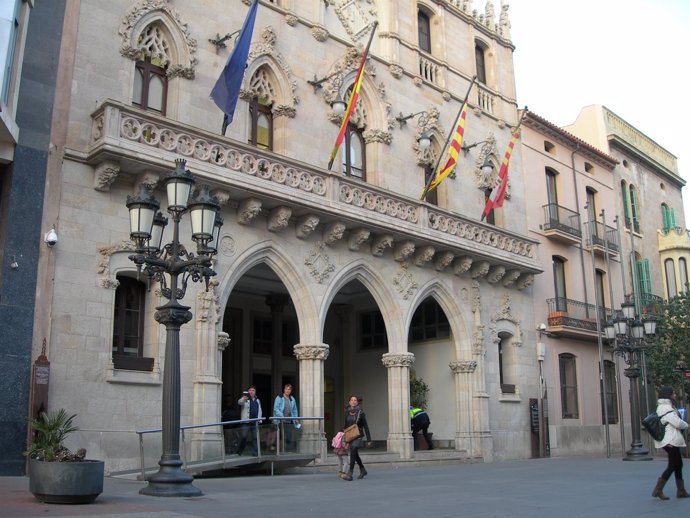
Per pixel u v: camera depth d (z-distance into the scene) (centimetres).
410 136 2416
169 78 1789
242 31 1714
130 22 1694
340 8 2269
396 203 2128
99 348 1498
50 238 1452
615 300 3325
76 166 1538
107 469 1455
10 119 1391
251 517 836
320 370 1912
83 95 1584
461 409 2369
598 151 3416
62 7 1589
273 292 2489
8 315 1390
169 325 1110
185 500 1016
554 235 2909
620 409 2822
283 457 1627
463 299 2431
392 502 1041
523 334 2673
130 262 1584
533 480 1485
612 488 1294
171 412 1096
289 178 1839
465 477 1573
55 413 1402
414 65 2494
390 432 2144
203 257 1110
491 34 2920
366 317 2744
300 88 2070
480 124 2734
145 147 1549
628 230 3631
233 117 1883
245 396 1750
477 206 2636
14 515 798
